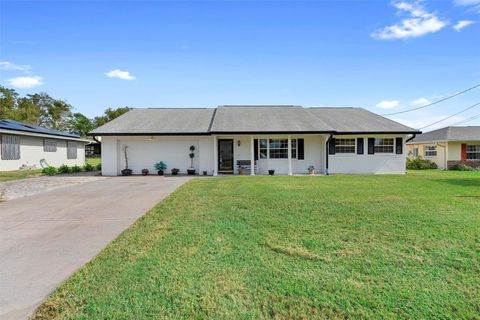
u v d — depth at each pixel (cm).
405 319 238
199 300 268
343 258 364
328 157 1636
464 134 2341
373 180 1248
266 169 1658
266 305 260
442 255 372
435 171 2005
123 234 475
